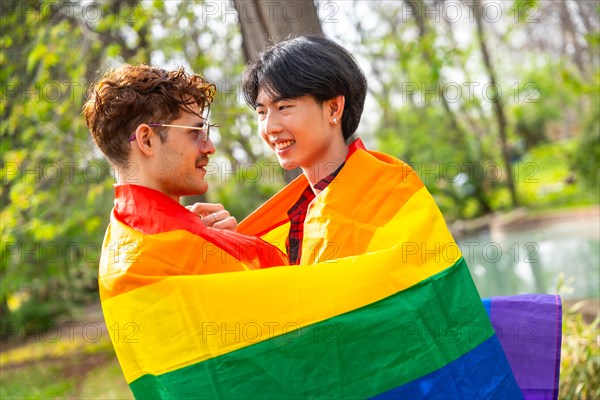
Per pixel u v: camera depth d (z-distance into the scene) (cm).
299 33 366
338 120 230
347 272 206
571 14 1873
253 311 201
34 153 699
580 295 855
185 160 218
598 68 1703
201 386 199
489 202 1906
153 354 201
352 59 233
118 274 203
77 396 812
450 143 1766
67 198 776
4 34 688
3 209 780
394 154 1586
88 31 654
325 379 202
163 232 207
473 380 210
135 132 214
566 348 402
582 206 1773
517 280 1056
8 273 864
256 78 230
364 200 219
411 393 204
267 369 200
